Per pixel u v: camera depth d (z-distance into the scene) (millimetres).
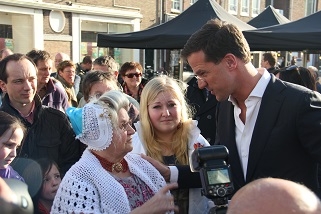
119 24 14656
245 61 1702
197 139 2105
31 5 11633
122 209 1425
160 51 15125
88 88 2979
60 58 6008
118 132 1496
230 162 1843
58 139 2379
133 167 1609
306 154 1711
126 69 4578
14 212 1009
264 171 1719
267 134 1699
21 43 11883
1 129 1781
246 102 1748
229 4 18297
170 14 16047
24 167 1933
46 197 1892
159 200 1412
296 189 773
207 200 1937
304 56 6617
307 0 21969
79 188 1397
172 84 2131
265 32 4570
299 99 1664
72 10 12805
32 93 2365
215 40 1655
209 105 3541
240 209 772
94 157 1499
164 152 2102
